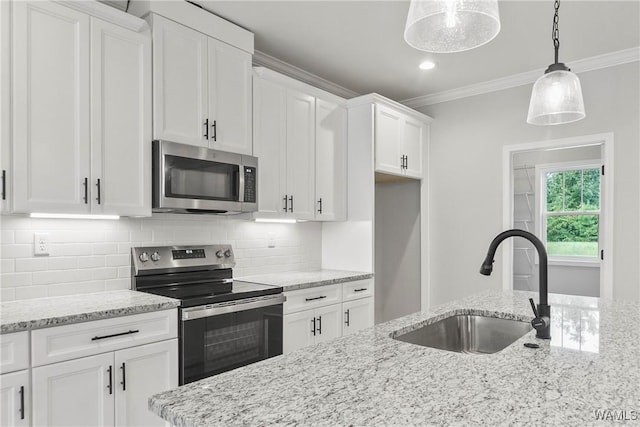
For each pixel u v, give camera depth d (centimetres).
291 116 331
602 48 322
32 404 172
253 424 82
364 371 113
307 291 305
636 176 327
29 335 172
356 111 380
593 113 346
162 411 90
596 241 529
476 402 92
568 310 198
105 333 194
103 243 252
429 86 410
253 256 341
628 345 138
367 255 373
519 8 263
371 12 272
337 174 373
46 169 202
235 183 282
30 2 198
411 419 84
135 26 237
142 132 238
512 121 389
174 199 246
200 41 267
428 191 440
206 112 269
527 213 569
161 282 274
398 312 466
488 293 254
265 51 331
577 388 101
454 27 127
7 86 191
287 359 124
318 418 85
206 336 234
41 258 228
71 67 211
